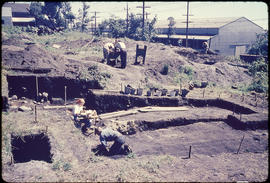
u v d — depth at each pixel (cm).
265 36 3509
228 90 1770
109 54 1955
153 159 808
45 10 4619
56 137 888
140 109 1334
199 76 2086
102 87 1441
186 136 1072
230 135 1077
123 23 4397
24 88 1347
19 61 1509
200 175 681
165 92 1484
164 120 1161
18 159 886
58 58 1766
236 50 4562
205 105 1473
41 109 1246
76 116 1058
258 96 1603
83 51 2575
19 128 902
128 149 891
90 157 785
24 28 3672
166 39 4831
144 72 1916
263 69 1936
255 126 1139
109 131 880
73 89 1430
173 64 2162
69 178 617
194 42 4409
